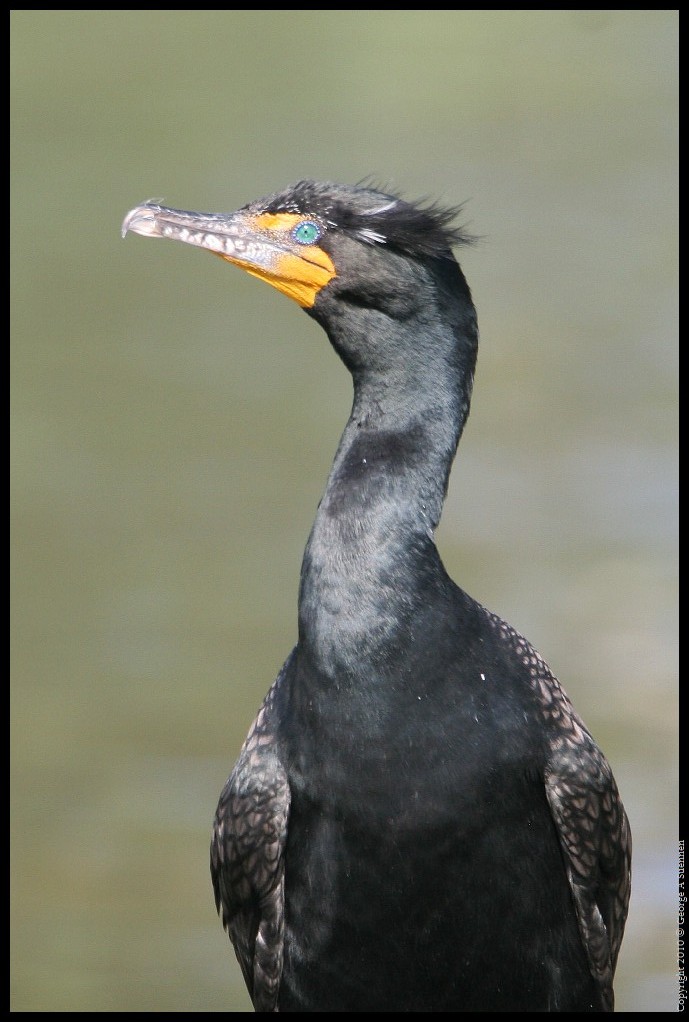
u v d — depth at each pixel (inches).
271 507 728.3
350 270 288.0
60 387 834.8
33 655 636.7
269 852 286.4
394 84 1231.5
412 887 272.7
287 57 1250.0
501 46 1277.1
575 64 1268.5
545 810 283.7
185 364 860.6
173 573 683.4
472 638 278.5
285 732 283.4
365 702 269.9
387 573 274.2
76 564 692.7
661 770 529.7
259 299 945.5
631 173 1101.1
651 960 460.1
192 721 593.0
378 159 1103.0
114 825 543.2
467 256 992.2
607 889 300.5
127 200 1034.7
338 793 272.4
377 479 280.4
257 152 1104.2
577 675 589.0
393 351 287.1
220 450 770.8
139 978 485.4
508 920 278.4
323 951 282.8
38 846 536.7
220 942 504.7
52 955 495.2
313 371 856.3
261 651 631.2
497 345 879.7
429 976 279.6
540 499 720.3
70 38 1230.9
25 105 1170.6
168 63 1235.2
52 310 922.7
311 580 276.7
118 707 601.3
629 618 622.5
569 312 916.0
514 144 1141.7
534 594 642.2
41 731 591.2
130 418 800.9
